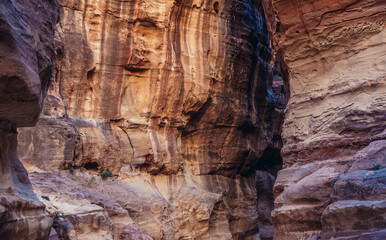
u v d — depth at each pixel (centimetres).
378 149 970
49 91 1535
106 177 1595
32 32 557
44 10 636
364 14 1178
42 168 1408
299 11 1299
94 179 1536
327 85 1233
